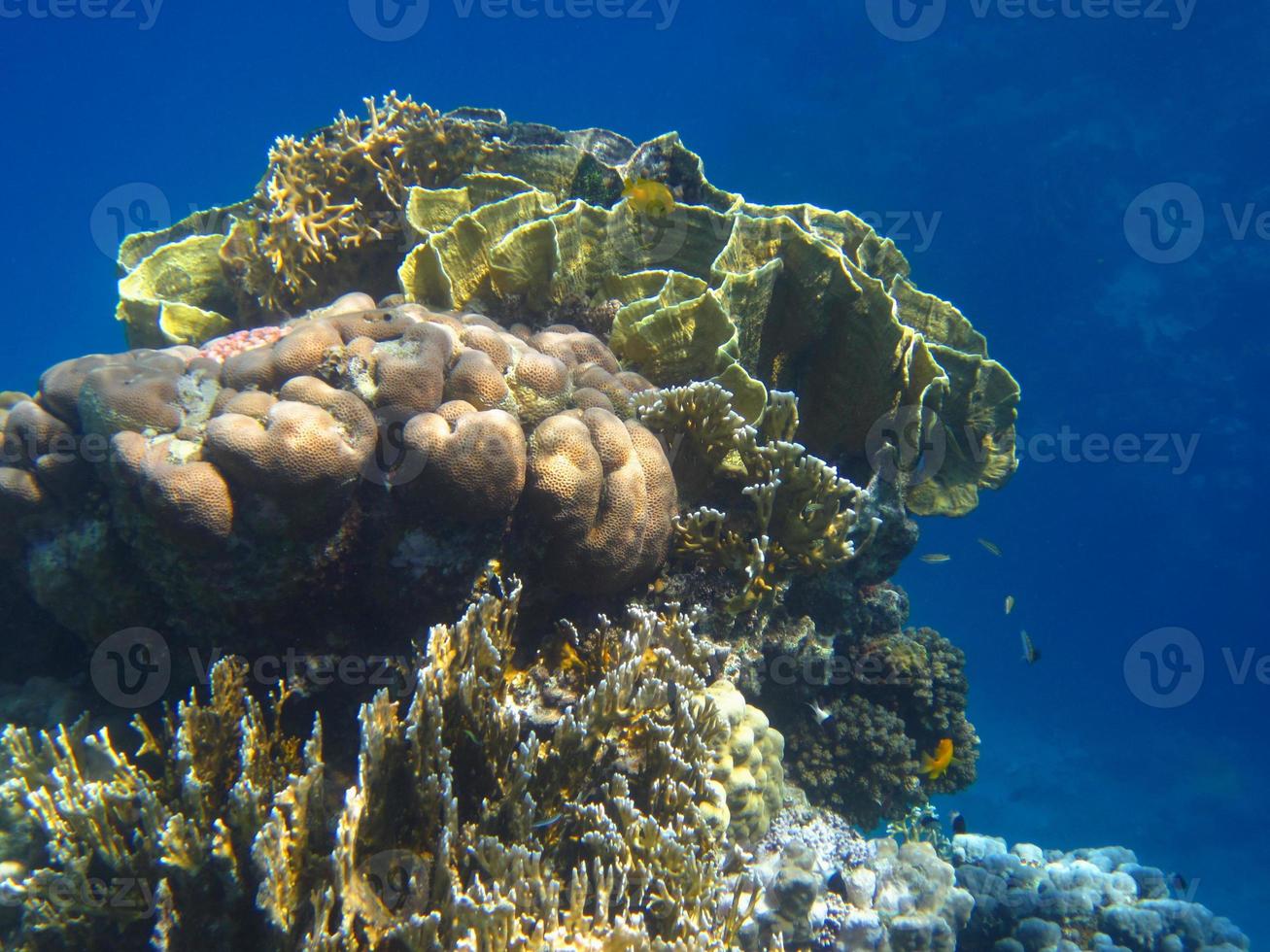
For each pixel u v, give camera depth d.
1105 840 6.22
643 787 1.18
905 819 1.83
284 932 0.99
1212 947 1.71
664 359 1.53
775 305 1.64
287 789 1.04
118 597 1.23
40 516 1.24
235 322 1.93
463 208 1.76
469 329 1.31
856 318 1.60
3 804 1.15
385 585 1.22
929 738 1.83
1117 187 9.32
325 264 1.79
